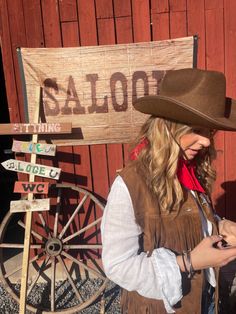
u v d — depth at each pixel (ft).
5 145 21.56
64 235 11.16
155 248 4.19
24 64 9.90
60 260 10.61
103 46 9.77
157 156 4.10
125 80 9.91
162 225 4.22
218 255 3.92
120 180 4.20
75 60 9.85
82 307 10.07
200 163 5.06
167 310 4.01
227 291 6.12
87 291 10.87
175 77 4.14
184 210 4.33
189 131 4.05
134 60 9.77
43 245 10.71
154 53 9.71
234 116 4.26
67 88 10.00
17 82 10.22
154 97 3.81
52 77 9.95
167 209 4.17
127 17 9.70
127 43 9.77
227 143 10.35
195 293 4.41
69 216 11.07
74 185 10.44
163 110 3.92
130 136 10.25
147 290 3.99
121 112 10.11
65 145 10.43
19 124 9.66
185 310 4.41
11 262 12.00
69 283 11.32
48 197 10.93
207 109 3.83
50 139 10.39
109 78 9.91
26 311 10.31
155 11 9.63
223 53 9.77
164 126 4.11
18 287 11.22
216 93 3.85
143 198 4.15
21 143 9.73
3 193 18.38
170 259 4.01
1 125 9.66
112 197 4.17
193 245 4.35
